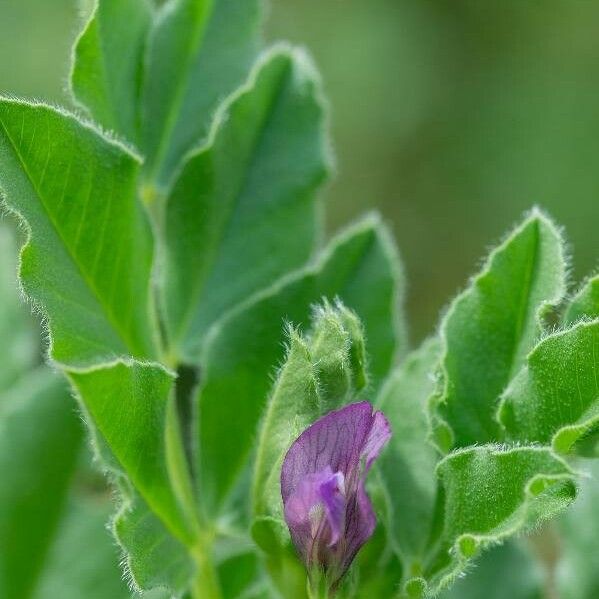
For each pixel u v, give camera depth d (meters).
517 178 0.90
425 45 0.95
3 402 0.27
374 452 0.21
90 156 0.21
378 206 0.92
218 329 0.24
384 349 0.24
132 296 0.22
